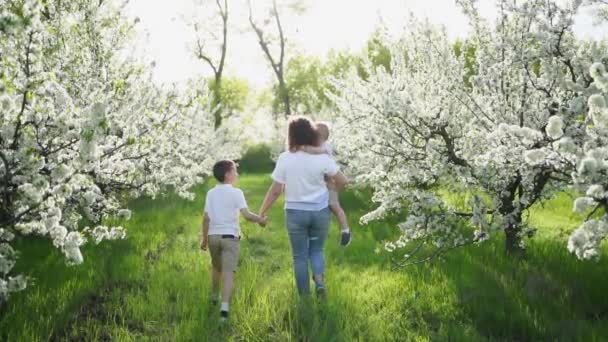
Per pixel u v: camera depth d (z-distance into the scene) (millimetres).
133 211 10977
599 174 3469
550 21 5527
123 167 5594
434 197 6195
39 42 3822
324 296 4973
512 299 4930
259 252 7734
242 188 19578
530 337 4320
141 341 4137
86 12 7211
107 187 7074
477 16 6457
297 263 5098
